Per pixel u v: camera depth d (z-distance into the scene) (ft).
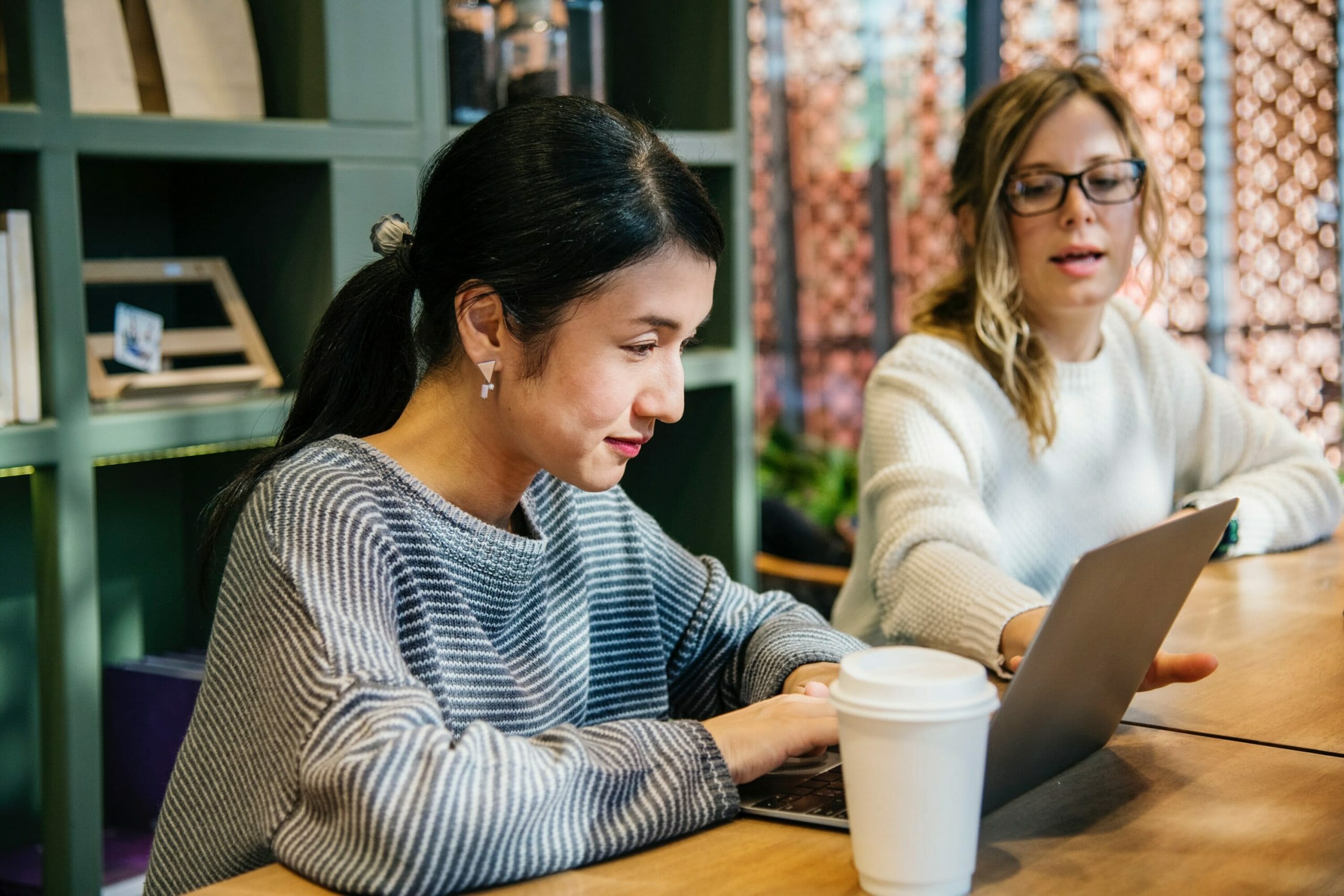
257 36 6.08
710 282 3.23
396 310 3.61
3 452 4.91
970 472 5.93
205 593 3.65
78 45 5.31
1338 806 2.99
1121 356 6.63
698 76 7.68
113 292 6.38
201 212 6.48
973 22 13.64
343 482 3.20
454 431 3.40
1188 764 3.29
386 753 2.58
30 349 5.05
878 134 16.19
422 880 2.49
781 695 3.48
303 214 6.04
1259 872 2.61
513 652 3.59
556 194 3.05
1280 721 3.65
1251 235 14.74
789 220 16.96
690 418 7.82
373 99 6.02
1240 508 6.08
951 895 2.45
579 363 3.10
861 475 6.16
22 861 6.10
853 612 6.09
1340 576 5.57
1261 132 14.69
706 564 4.48
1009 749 2.87
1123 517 6.43
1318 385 15.26
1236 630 4.66
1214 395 6.84
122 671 6.26
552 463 3.22
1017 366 6.10
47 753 5.24
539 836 2.60
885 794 2.40
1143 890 2.52
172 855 3.04
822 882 2.57
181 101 5.63
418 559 3.27
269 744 2.79
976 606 4.45
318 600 2.90
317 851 2.60
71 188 5.08
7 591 6.18
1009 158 6.00
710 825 2.89
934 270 15.92
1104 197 6.01
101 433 5.20
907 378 5.96
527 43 6.75
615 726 2.97
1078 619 2.80
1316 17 14.84
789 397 17.10
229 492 3.61
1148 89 14.53
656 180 3.11
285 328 6.19
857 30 16.19
